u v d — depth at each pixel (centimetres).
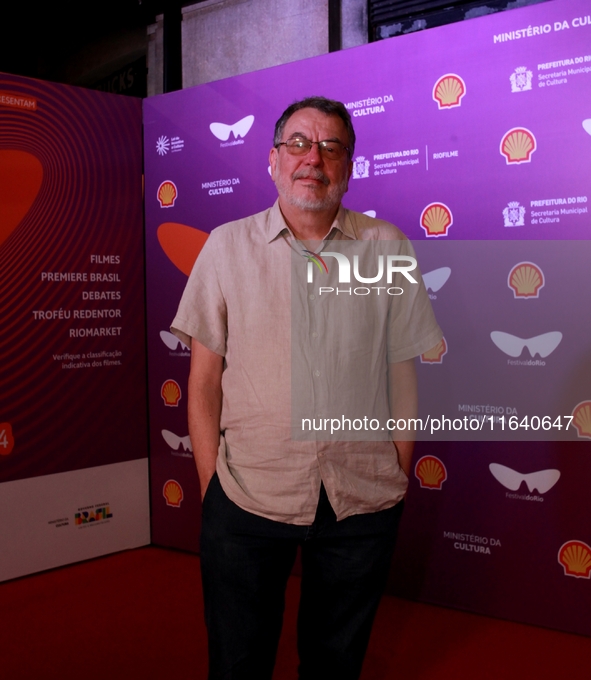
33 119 278
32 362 281
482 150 235
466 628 235
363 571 144
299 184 143
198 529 302
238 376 145
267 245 147
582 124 219
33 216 279
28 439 281
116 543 307
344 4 328
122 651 215
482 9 285
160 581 274
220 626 142
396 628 235
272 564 143
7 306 274
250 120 278
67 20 435
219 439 153
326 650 150
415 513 256
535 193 227
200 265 154
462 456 246
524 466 236
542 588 235
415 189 247
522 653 217
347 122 151
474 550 246
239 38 367
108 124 298
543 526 234
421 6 297
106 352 301
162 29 399
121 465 307
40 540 285
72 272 290
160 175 303
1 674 201
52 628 233
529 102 226
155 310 308
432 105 242
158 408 311
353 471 142
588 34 216
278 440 139
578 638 227
